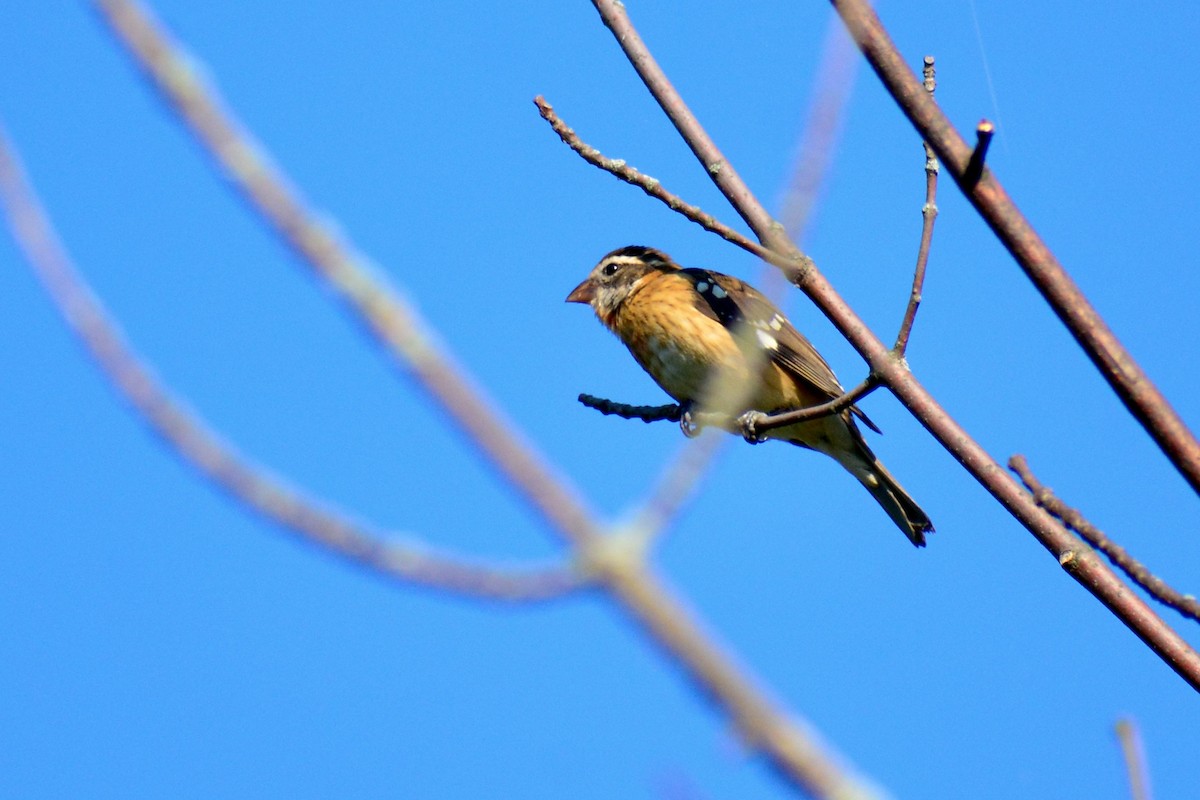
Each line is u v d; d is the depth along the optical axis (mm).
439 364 3631
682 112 10680
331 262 3670
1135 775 6188
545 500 3578
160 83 3656
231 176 3668
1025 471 8289
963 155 7582
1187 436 7449
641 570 3514
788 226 5305
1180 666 8844
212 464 3924
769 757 3281
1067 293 7535
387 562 3953
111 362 3861
